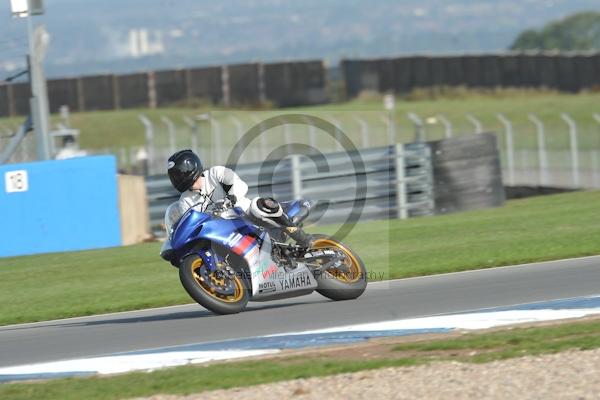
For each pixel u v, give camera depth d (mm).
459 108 187500
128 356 26875
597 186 90875
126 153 122562
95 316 35969
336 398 21516
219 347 27031
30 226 57938
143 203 61906
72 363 26547
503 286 34625
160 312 35250
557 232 50406
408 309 31297
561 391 21062
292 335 27875
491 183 67688
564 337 25578
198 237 30797
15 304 40656
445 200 65812
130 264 50031
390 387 21984
